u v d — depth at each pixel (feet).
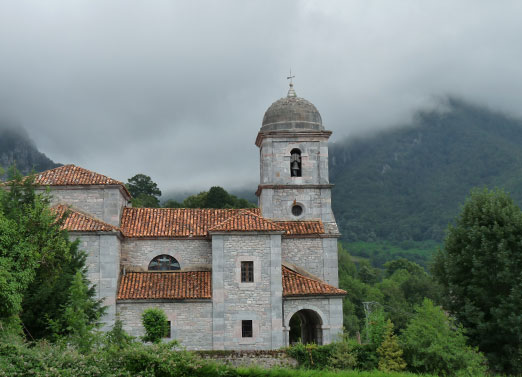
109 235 123.34
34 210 96.37
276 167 145.69
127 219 135.95
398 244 618.03
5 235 87.10
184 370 74.59
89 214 130.11
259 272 125.59
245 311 123.95
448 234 136.05
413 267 407.23
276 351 115.34
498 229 122.93
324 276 137.18
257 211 147.95
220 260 125.39
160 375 73.61
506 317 115.34
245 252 126.11
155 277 128.16
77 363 69.10
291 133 145.89
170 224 135.85
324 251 138.31
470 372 100.32
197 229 134.82
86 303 89.20
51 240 96.27
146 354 73.26
